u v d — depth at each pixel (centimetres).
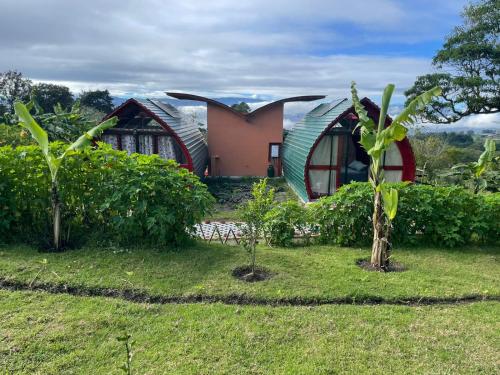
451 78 2120
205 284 546
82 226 720
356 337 429
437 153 2261
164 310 473
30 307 461
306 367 377
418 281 584
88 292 516
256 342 414
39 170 680
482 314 492
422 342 424
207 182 1969
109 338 410
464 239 803
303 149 1530
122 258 623
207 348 401
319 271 610
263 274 599
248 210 616
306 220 812
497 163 1298
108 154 705
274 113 2088
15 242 675
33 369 357
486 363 392
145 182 664
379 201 639
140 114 1617
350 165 1506
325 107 1830
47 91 3406
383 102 634
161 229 652
